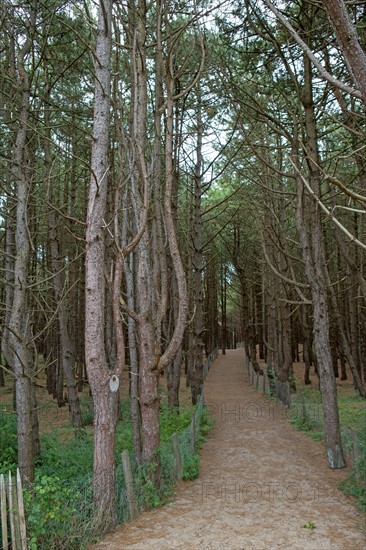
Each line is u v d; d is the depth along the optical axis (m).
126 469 7.22
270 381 21.61
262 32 9.59
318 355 10.20
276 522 6.83
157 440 8.23
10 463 9.70
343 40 2.11
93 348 7.00
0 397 24.62
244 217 22.64
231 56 12.10
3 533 5.16
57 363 21.95
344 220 18.98
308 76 10.60
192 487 8.67
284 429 13.99
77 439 13.88
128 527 6.76
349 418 14.70
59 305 9.62
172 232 8.52
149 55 12.80
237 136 15.77
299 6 9.38
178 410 16.50
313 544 6.05
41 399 23.73
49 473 9.55
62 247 17.91
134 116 8.41
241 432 13.64
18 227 9.09
